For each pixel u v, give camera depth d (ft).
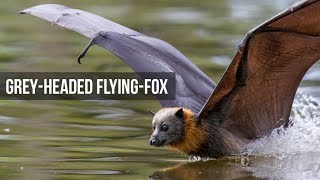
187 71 61.21
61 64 85.25
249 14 108.47
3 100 71.67
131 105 71.00
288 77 57.77
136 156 56.18
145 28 101.45
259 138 58.85
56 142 58.75
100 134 61.26
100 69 83.35
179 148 57.41
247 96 57.67
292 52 56.29
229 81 56.08
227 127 58.49
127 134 61.62
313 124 61.31
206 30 100.63
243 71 55.93
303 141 59.21
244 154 57.93
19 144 57.98
